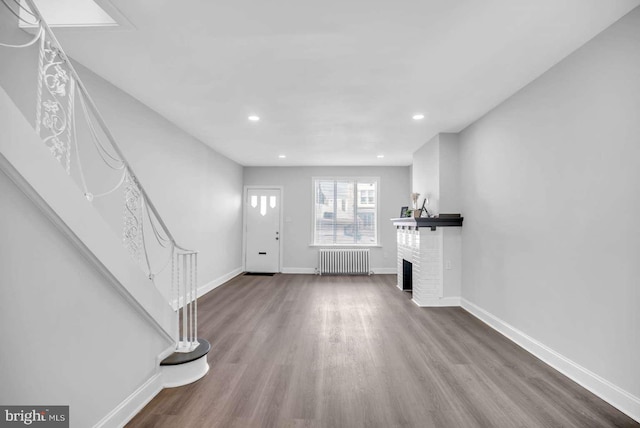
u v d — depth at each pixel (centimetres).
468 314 431
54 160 149
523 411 213
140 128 359
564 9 200
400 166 748
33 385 144
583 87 242
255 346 321
